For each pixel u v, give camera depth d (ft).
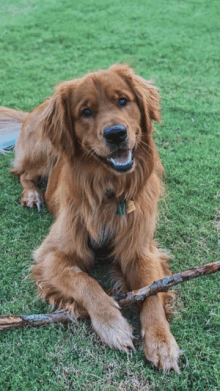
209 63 7.44
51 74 7.28
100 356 3.52
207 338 3.58
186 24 9.30
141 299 3.63
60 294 3.86
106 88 3.74
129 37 8.73
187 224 4.45
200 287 3.89
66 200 3.99
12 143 5.64
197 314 3.73
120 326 3.57
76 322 3.70
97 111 3.74
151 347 3.45
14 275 4.09
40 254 4.10
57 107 3.88
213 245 4.25
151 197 4.03
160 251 4.20
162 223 4.48
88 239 4.01
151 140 3.94
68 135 3.85
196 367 3.43
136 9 10.40
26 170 5.02
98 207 3.91
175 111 5.97
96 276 4.11
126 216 3.91
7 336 3.65
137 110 3.86
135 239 3.95
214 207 4.59
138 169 3.89
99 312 3.60
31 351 3.56
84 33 9.05
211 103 6.14
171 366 3.40
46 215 4.66
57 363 3.50
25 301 3.90
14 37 8.99
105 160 3.70
